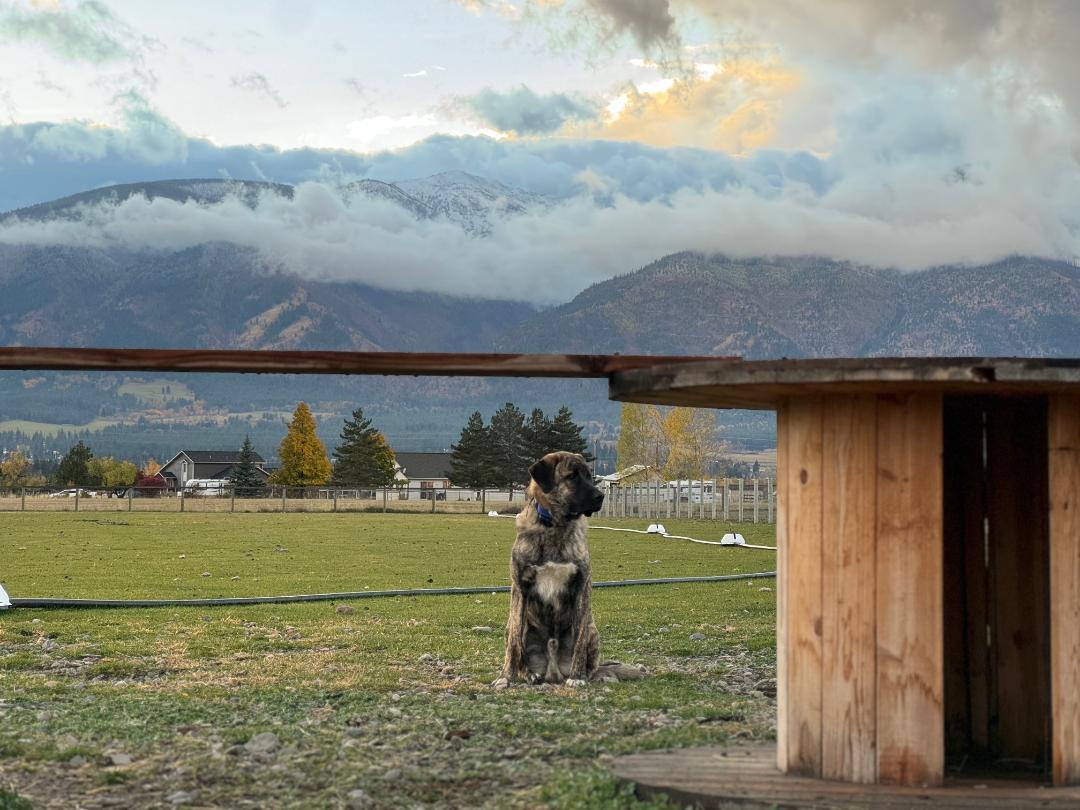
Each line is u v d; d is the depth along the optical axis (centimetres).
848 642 475
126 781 529
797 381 446
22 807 472
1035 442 520
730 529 3994
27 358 505
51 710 704
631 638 1120
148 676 867
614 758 526
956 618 534
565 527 852
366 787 513
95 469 15000
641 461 8925
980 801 438
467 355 513
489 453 11212
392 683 819
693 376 475
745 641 1080
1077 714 467
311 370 511
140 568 2116
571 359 516
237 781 529
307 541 3111
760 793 451
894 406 473
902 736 467
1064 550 465
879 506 473
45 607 1359
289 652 1000
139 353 509
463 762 560
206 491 9250
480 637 1115
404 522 4531
